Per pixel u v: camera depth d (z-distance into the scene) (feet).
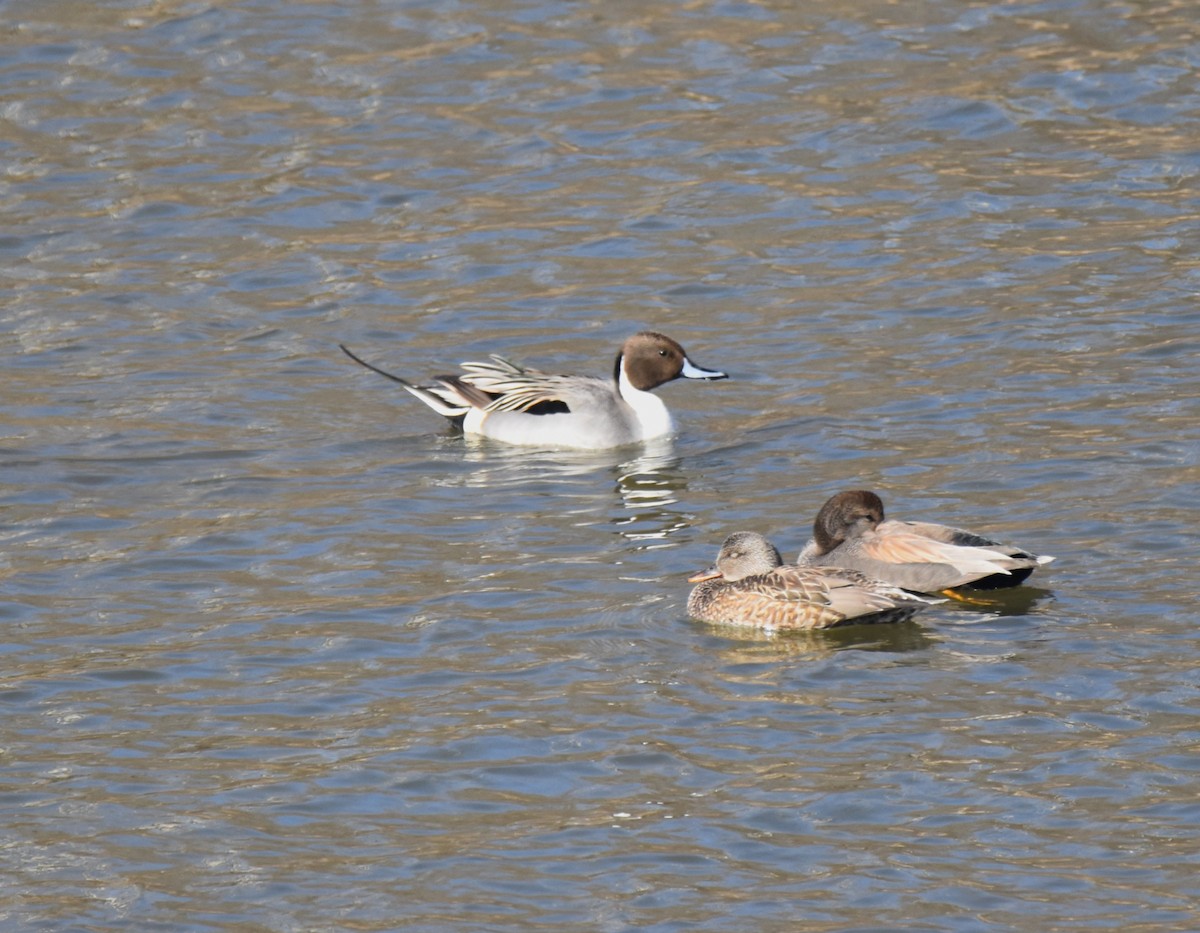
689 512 53.62
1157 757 37.50
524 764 38.34
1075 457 55.16
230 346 70.23
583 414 61.05
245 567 49.85
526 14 100.01
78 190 84.43
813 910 32.83
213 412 63.52
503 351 69.51
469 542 51.52
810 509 53.01
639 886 33.83
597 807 36.63
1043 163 83.20
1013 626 44.09
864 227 78.54
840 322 69.92
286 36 98.48
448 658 43.60
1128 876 33.53
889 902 32.96
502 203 82.43
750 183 82.99
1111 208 78.59
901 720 39.55
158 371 67.46
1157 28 94.89
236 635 45.24
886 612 44.47
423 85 93.20
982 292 71.46
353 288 75.41
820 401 62.59
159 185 84.58
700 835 35.47
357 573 49.19
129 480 57.00
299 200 83.20
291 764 38.75
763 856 34.68
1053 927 31.96
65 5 101.60
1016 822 35.45
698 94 91.35
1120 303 69.26
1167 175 81.25
